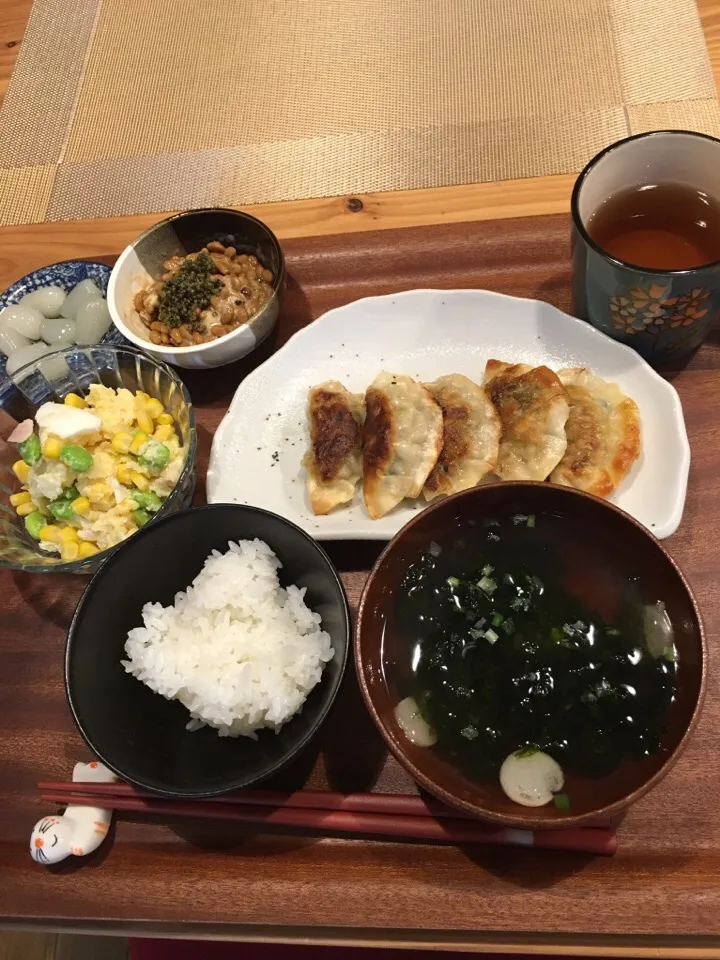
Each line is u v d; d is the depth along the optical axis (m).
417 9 0.53
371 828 0.29
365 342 0.40
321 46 0.53
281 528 0.31
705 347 0.38
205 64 0.54
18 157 0.52
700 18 0.48
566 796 0.26
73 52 0.57
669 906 0.28
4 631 0.37
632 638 0.28
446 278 0.42
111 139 0.52
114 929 0.30
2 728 0.35
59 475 0.36
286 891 0.30
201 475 0.39
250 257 0.43
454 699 0.28
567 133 0.46
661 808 0.29
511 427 0.36
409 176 0.46
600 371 0.37
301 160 0.48
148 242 0.42
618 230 0.37
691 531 0.34
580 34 0.49
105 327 0.43
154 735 0.31
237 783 0.27
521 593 0.29
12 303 0.45
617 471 0.34
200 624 0.32
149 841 0.32
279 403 0.39
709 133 0.44
